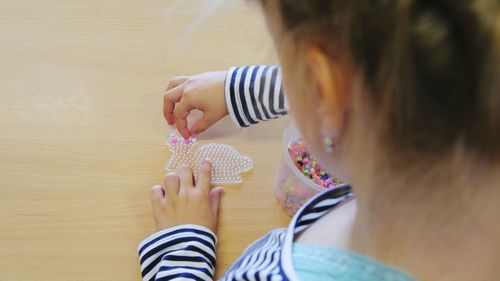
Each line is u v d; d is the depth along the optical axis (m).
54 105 0.66
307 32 0.31
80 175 0.64
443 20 0.26
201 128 0.66
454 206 0.36
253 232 0.63
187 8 0.71
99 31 0.69
